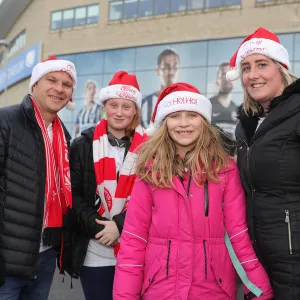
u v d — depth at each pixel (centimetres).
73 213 277
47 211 250
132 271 230
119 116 295
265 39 250
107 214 286
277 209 217
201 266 221
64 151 273
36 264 238
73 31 2909
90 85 2806
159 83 2566
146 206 237
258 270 224
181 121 241
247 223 233
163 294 220
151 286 225
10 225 230
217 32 2409
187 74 2480
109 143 298
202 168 237
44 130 255
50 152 255
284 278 213
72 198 281
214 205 229
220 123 2366
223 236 232
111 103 298
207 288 221
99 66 2784
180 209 227
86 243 279
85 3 2867
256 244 228
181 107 242
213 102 2400
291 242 212
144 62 2617
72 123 2847
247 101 256
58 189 267
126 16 2698
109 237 268
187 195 230
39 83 266
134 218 237
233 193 234
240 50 261
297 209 214
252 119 247
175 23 2530
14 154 233
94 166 287
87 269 283
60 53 2959
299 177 214
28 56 3284
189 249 221
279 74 248
